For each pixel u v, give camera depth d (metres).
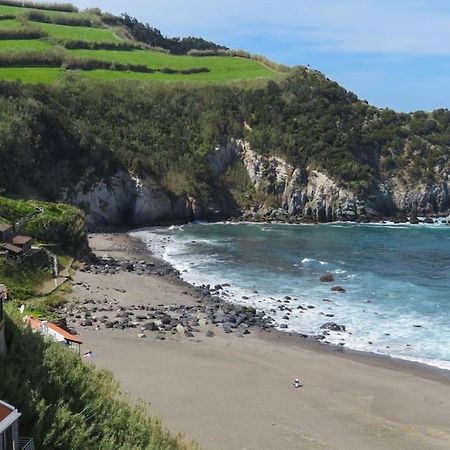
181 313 55.91
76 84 122.81
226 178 124.06
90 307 55.88
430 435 34.31
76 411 24.92
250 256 82.44
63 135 105.19
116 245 88.31
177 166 117.25
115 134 117.12
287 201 120.44
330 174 118.56
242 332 51.53
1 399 21.80
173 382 39.22
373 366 44.84
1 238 62.41
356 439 33.31
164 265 76.38
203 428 32.91
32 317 42.69
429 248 88.25
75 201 102.12
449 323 54.31
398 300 61.56
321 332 52.06
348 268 75.88
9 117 98.00
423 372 43.91
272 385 40.38
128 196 109.19
